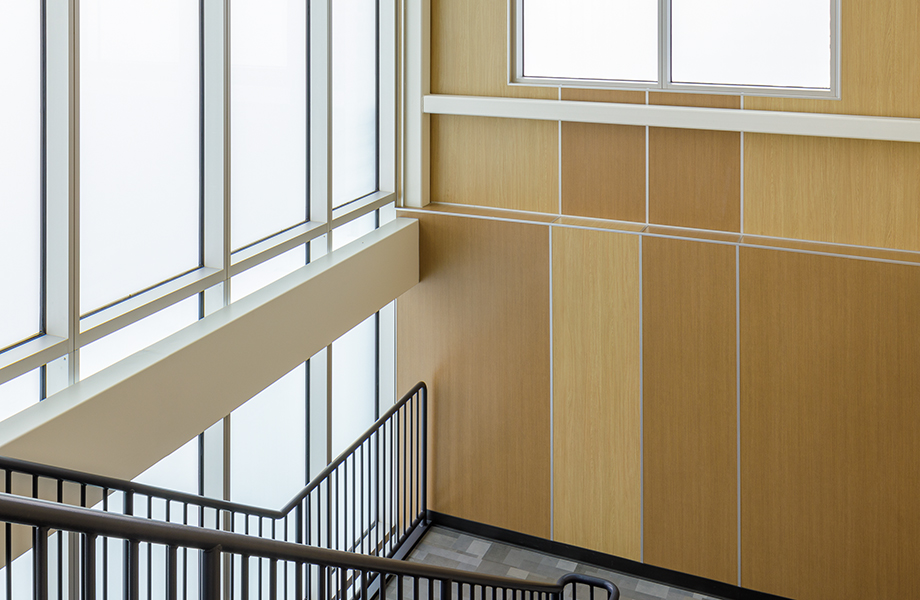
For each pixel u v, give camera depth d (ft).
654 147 22.97
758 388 22.18
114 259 16.21
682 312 22.67
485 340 25.25
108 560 16.44
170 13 16.80
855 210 21.17
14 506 5.59
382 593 12.19
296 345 20.03
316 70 20.98
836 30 20.48
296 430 22.41
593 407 24.29
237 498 20.26
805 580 22.59
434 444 26.53
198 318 18.44
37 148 14.43
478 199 25.36
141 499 17.28
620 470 24.31
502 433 25.63
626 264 23.06
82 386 14.82
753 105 21.68
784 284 21.39
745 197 22.26
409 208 25.44
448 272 25.26
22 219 14.34
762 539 22.90
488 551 25.84
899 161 20.49
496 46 24.13
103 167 15.72
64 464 14.05
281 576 22.11
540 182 24.49
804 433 21.89
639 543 24.49
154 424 15.89
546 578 24.54
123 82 15.93
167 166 17.21
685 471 23.49
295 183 21.24
